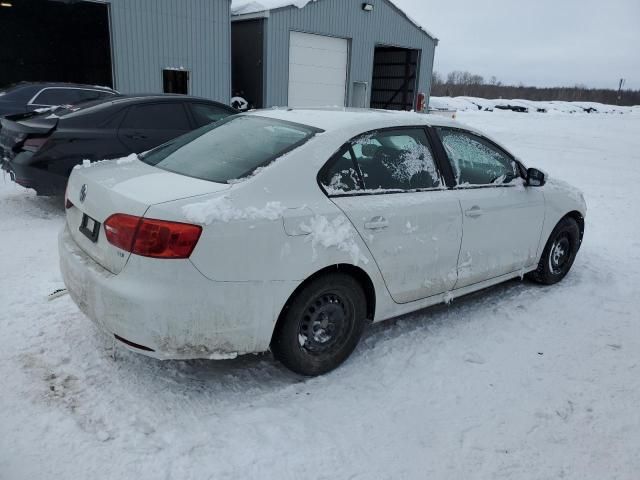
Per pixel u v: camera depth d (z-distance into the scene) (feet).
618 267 18.06
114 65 40.98
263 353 11.26
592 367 11.43
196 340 8.67
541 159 48.21
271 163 9.67
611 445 9.02
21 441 8.11
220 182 9.43
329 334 10.40
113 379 9.90
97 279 8.79
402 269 11.13
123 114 21.16
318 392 9.95
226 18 46.70
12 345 10.76
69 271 9.70
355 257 10.10
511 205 13.52
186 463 7.91
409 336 12.32
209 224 8.38
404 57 69.15
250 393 9.78
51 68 73.05
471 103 148.77
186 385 9.89
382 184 10.98
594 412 9.87
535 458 8.61
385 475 8.02
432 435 8.98
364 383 10.32
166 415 8.97
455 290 12.72
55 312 12.26
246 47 53.26
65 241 10.36
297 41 53.42
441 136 12.46
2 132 20.99
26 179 19.52
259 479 7.75
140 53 42.09
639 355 12.03
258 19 51.01
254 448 8.32
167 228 8.21
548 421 9.53
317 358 10.29
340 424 9.08
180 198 8.68
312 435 8.74
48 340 11.05
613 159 50.49
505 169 14.01
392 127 11.49
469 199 12.43
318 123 10.97
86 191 9.84
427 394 10.11
